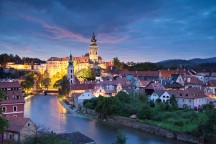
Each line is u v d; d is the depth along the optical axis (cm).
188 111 13150
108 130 11900
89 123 13338
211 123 9862
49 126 12381
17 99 10700
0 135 8600
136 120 12675
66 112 16312
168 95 15738
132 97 15450
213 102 15150
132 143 10081
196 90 15600
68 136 8050
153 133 11625
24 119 8562
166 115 12494
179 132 10688
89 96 18562
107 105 14362
